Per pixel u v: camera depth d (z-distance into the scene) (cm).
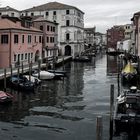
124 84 3997
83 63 7269
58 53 8194
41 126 2167
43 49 6488
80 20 9500
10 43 4756
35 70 4519
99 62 7538
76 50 8844
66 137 1952
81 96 3256
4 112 2550
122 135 1984
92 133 2019
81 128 2122
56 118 2370
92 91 3553
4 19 5106
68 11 8475
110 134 1992
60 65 6309
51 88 3747
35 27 6612
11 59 4778
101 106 2761
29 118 2367
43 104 2861
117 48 11619
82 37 9938
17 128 2119
